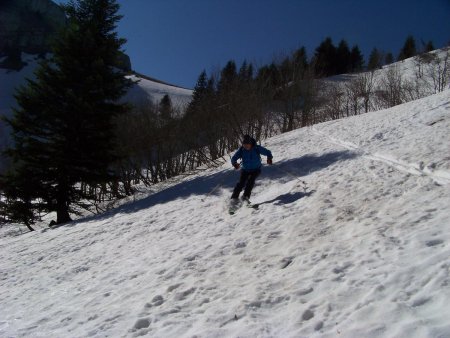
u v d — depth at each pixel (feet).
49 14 327.67
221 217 31.07
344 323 11.64
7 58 297.33
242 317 13.88
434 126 39.42
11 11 307.78
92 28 69.00
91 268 27.37
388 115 58.80
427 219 18.01
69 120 63.77
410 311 11.22
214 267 20.22
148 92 273.54
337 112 116.26
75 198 66.03
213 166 69.87
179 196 49.55
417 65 155.33
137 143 93.91
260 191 38.04
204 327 13.79
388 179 26.81
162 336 13.96
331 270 15.62
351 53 245.45
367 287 13.46
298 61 107.14
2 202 67.31
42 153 63.67
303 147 55.11
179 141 98.89
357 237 18.40
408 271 13.50
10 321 19.89
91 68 66.59
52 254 34.99
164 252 25.75
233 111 84.99
